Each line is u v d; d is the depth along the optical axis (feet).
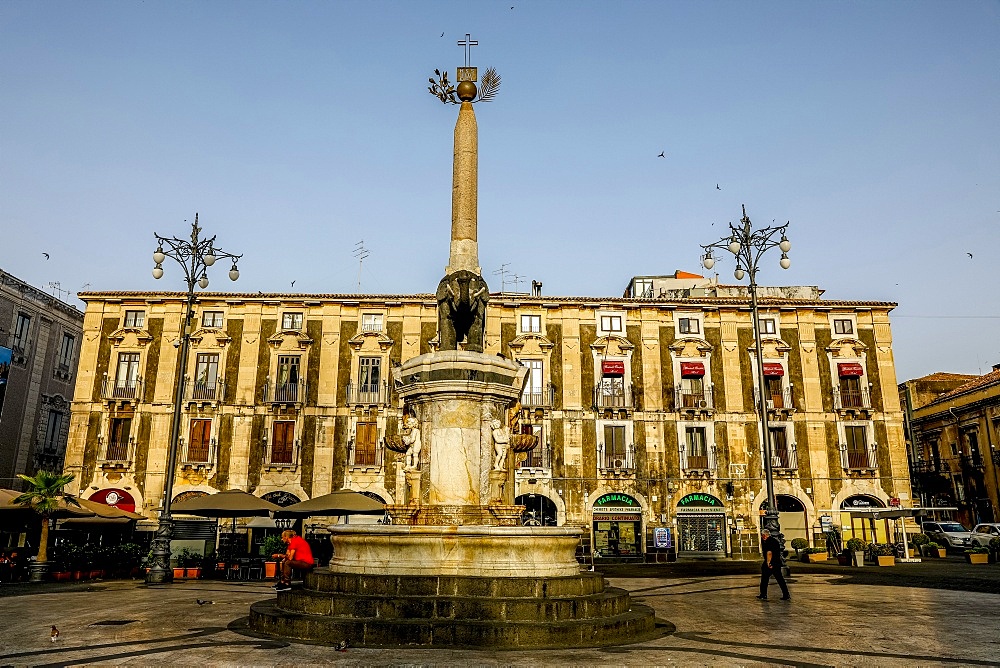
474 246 53.06
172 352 131.44
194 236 82.43
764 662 28.99
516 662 28.86
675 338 137.18
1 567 78.59
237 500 86.12
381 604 35.53
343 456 128.06
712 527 130.62
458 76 56.85
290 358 132.46
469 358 45.75
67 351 154.51
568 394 133.28
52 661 28.86
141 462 126.93
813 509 131.03
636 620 36.27
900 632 37.17
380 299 133.80
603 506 129.90
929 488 179.63
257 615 37.22
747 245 84.02
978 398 161.48
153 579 72.08
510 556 39.34
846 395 136.46
